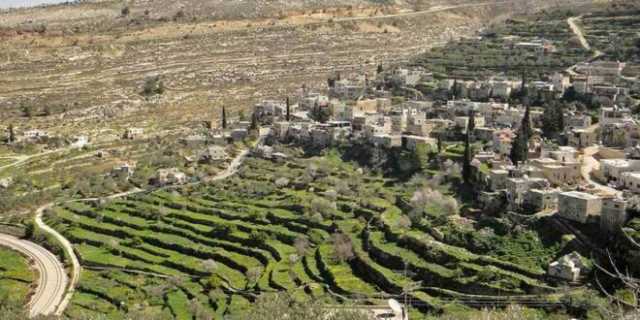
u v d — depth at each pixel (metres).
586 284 140.62
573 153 196.12
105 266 196.50
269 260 184.62
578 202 157.12
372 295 153.25
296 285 166.88
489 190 185.25
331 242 186.12
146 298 174.75
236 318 134.88
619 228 146.75
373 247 173.88
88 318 151.00
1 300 171.75
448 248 163.62
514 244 158.88
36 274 194.25
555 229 158.12
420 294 150.62
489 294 145.38
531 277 146.88
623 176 174.00
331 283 164.88
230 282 177.38
